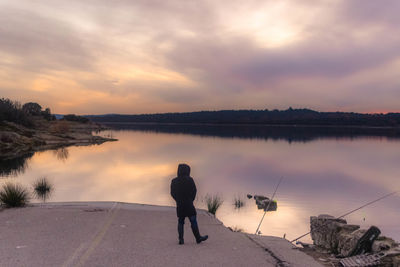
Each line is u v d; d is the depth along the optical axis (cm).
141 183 2269
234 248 579
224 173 3228
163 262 477
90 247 528
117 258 483
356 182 2841
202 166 3728
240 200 1886
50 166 2966
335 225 741
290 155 5419
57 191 1872
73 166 3044
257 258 526
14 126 5412
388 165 4231
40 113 11431
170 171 2955
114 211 823
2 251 495
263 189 2377
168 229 694
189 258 503
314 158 5003
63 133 7338
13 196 852
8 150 4128
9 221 687
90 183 2198
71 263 451
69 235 596
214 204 1146
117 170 2942
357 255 578
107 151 4844
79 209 827
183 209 581
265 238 713
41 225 661
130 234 625
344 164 4306
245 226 1338
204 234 681
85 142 6456
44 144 5266
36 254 485
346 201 1992
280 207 1756
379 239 618
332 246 714
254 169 3591
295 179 2959
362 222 1475
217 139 9425
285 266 497
